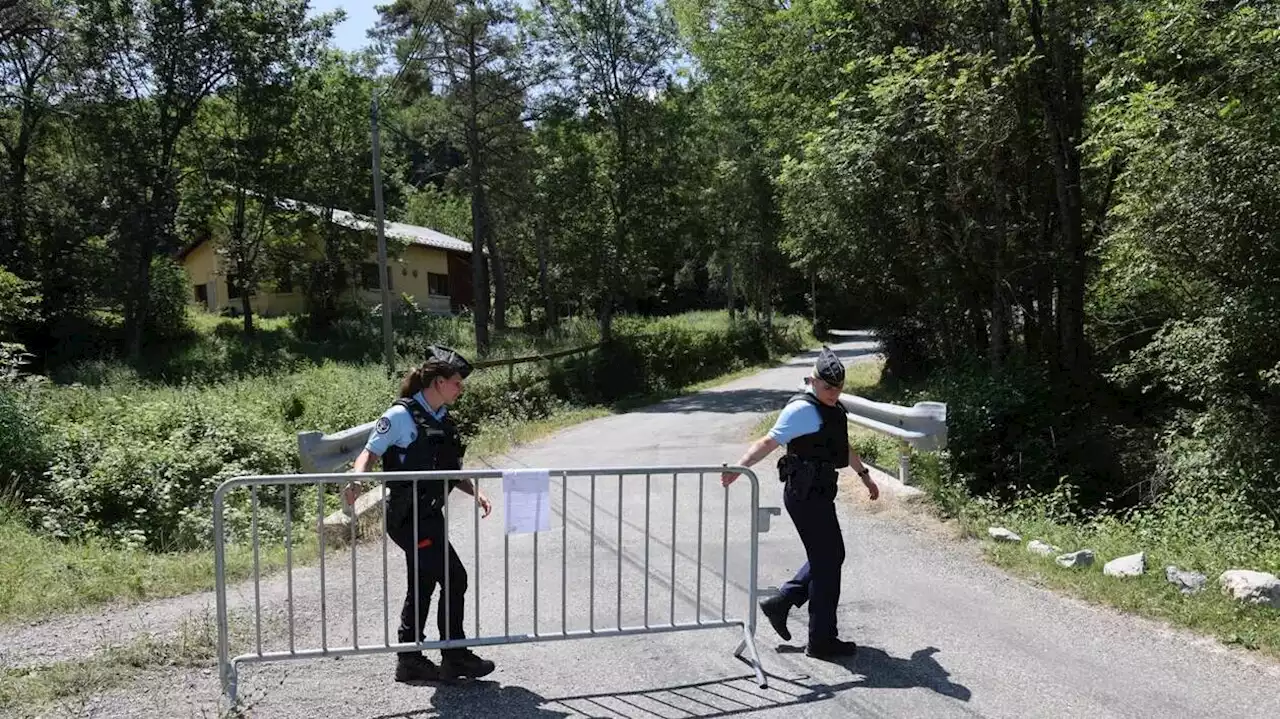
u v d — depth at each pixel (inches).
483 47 1049.5
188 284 1354.6
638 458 460.8
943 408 313.3
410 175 2046.0
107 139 1083.9
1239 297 381.1
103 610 201.9
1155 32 404.8
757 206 1293.1
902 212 523.5
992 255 524.1
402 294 1664.6
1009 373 499.2
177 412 437.1
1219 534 316.8
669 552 260.8
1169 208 396.5
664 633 188.2
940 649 177.8
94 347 1099.3
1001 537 263.4
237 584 226.1
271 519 336.8
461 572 159.9
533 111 1077.8
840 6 550.0
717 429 596.1
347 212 1485.0
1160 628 188.9
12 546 258.1
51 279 1063.6
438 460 158.7
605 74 1045.2
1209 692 154.6
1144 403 520.7
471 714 144.3
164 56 1118.4
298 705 146.7
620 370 976.3
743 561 251.3
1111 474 461.1
